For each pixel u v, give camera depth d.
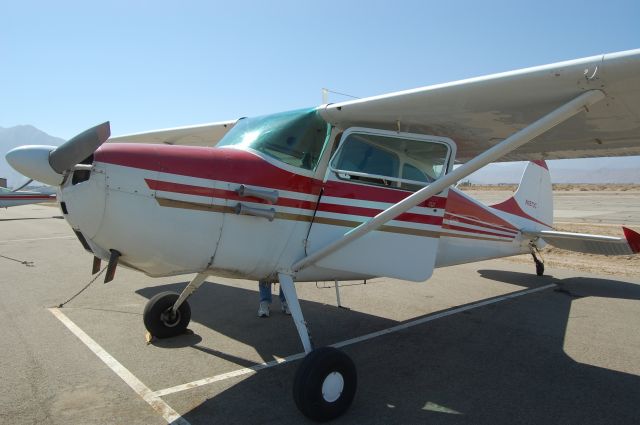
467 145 4.04
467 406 2.96
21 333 4.20
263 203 3.10
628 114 3.01
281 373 3.42
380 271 3.38
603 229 12.73
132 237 2.75
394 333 4.53
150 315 4.00
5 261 8.33
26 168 2.55
